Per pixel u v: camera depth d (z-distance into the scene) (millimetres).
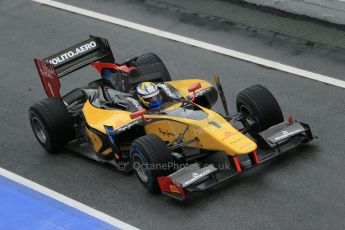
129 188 40312
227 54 55094
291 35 56281
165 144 38125
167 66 54344
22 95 52938
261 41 56219
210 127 38125
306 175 39562
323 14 57000
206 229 36312
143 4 64188
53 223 38750
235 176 38406
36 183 42406
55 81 46062
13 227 39031
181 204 38312
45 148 44844
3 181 43000
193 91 40938
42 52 58750
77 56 47625
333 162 40594
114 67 43906
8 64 57531
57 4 66188
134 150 38531
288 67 52406
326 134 43656
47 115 43531
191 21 60406
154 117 40281
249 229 36031
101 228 37594
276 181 39219
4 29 62969
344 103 47281
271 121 40656
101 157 42500
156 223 37250
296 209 37062
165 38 58438
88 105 44094
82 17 63406
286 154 41594
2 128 48812
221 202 38031
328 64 52281
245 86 50438
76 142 45312
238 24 58906
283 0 59625
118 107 42531
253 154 38094
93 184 41312
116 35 59812
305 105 47438
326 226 35719
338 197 37750
